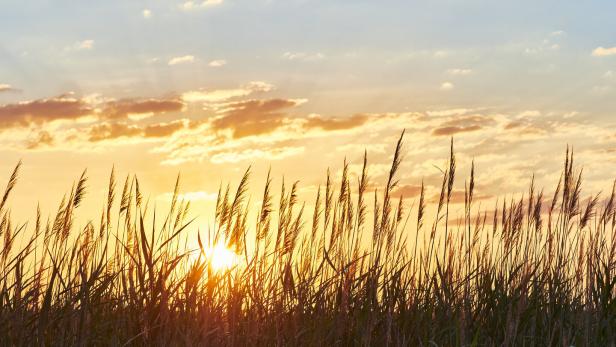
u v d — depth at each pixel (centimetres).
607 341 636
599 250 675
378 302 631
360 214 656
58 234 619
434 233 655
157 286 586
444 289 637
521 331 633
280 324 624
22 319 575
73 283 582
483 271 655
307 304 628
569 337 624
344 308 614
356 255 657
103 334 589
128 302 594
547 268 667
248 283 624
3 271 586
